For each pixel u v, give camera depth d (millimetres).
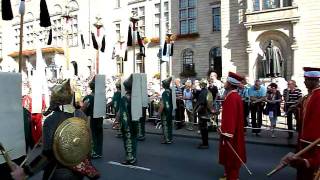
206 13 28172
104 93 10234
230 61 25469
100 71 34062
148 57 31484
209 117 11484
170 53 20688
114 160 10133
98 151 10414
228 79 7559
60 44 38062
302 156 5059
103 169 9109
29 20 42312
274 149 11141
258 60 24141
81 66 36156
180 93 15641
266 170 8742
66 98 4246
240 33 24984
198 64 28609
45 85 9680
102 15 34469
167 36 20719
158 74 27734
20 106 3648
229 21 25578
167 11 30516
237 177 7484
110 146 12320
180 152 11016
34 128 6027
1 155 3439
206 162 9688
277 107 13008
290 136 12359
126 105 9547
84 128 4121
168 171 8812
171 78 12820
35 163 3932
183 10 29578
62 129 3938
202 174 8492
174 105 12789
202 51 28359
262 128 13094
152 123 17234
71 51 37062
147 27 31500
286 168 8930
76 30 36812
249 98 13562
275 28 23328
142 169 9047
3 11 8320
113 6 33906
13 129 3555
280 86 21266
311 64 22156
